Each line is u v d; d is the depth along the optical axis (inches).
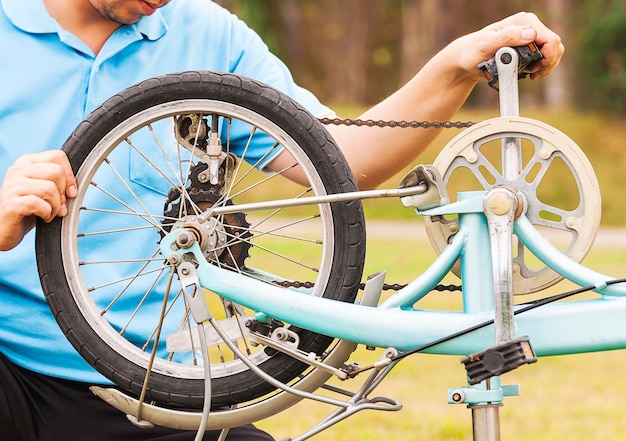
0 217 91.0
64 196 93.0
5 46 106.3
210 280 91.1
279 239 505.4
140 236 107.4
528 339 84.8
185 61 112.7
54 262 93.9
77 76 107.1
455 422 192.2
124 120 93.7
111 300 105.9
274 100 92.8
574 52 1190.9
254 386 92.7
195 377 93.5
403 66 1387.8
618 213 733.9
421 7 1369.3
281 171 108.7
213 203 95.4
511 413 203.5
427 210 91.0
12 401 103.6
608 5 1165.7
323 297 91.4
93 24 107.3
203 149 96.7
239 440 106.4
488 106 1285.7
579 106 1178.6
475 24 1346.0
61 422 105.7
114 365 94.0
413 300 91.9
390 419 195.6
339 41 1409.9
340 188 91.9
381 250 486.6
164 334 108.3
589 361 253.0
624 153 911.7
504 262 86.7
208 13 115.5
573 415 200.8
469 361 85.4
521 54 94.0
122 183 106.8
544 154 91.4
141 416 94.3
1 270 104.0
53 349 105.3
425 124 106.0
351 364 93.2
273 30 1391.5
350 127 111.2
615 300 87.3
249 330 92.0
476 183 689.0
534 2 1289.4
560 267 89.0
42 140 105.8
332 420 91.0
